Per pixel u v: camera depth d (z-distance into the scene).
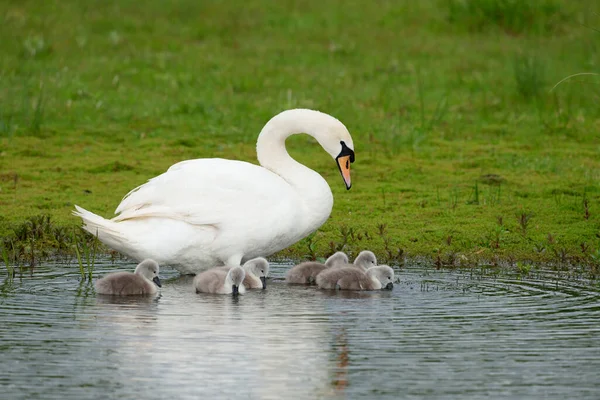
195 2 34.91
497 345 9.05
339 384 7.99
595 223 15.06
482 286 11.77
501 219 14.80
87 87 23.44
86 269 12.64
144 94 23.45
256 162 18.58
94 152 19.12
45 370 8.26
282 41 30.16
